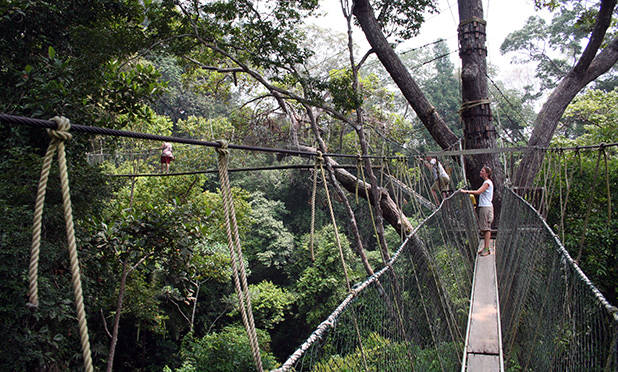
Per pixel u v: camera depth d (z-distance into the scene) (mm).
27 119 1146
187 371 13695
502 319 6211
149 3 9320
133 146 15609
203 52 13047
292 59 10953
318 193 23703
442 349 4629
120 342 15406
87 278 7277
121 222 7715
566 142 16469
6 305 5832
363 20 11883
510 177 11352
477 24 11664
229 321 19828
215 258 14188
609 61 11930
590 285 2875
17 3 7086
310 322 21750
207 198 15555
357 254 23938
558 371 3568
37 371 6473
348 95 10922
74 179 7199
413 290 4133
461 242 7730
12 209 6141
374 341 2836
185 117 30578
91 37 8008
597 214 10633
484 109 11523
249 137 16219
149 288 13320
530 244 5918
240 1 10430
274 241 24375
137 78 7422
